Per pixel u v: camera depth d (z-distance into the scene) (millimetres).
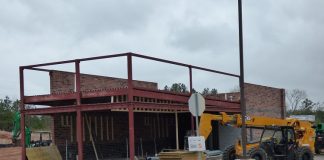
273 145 18219
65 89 19688
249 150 16562
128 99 15508
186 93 18938
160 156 16578
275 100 33375
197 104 12844
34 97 17594
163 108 17344
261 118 17625
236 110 24156
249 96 29531
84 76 20688
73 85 20219
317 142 29469
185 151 16922
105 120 21594
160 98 17328
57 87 19203
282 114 34094
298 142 18922
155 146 24328
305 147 18922
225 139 26344
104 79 21938
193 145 12711
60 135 19547
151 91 16797
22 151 17547
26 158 17641
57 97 17047
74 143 20156
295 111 79438
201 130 15695
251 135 25016
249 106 29406
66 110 16797
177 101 18688
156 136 24625
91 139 19688
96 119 21031
